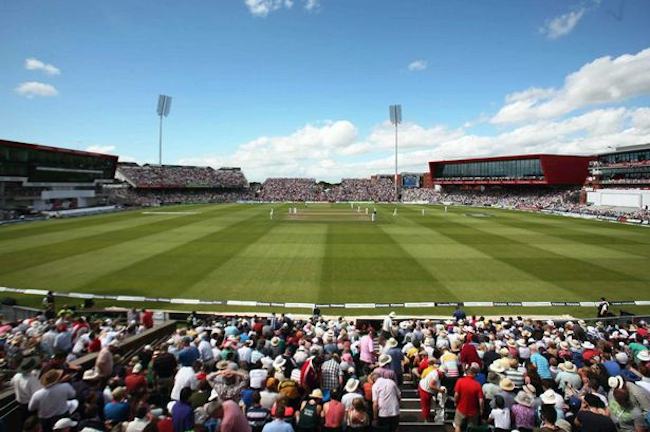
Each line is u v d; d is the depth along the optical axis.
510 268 25.41
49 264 25.98
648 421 5.61
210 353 9.12
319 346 9.23
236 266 25.72
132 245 32.94
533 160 83.62
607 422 5.06
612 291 20.81
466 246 33.00
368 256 28.95
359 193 113.00
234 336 11.00
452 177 100.69
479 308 18.80
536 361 8.12
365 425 5.78
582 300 19.52
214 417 5.08
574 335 12.05
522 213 65.19
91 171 73.62
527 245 33.53
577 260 27.72
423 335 11.55
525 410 5.94
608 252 30.50
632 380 7.50
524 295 20.19
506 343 10.22
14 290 20.30
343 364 8.00
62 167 65.94
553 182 82.25
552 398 6.06
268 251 30.62
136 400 6.37
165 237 37.28
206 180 109.94
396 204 91.62
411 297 19.91
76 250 30.70
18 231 41.47
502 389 6.52
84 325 12.07
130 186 95.62
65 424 5.02
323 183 146.12
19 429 6.35
